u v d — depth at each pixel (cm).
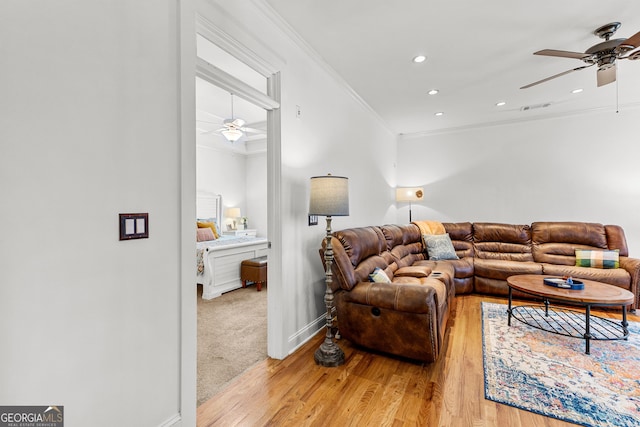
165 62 143
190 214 154
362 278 256
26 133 99
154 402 139
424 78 330
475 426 157
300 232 261
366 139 424
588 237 395
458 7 213
